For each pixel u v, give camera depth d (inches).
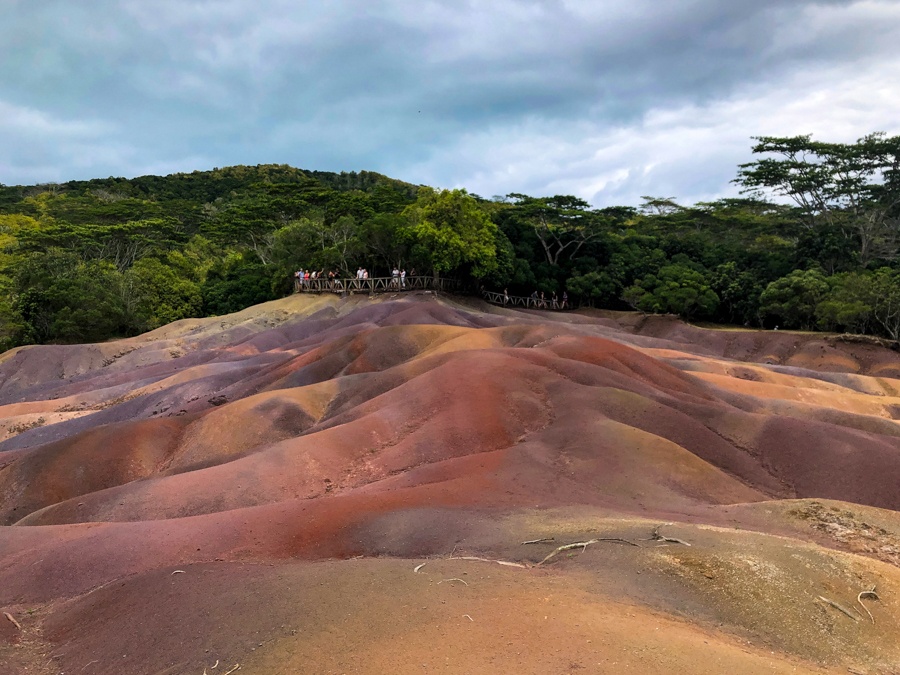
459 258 2352.4
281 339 2011.6
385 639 298.4
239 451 992.9
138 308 2561.5
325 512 580.7
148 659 326.0
